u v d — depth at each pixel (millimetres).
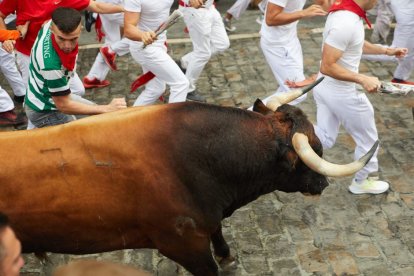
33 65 5199
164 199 4117
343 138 7039
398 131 7133
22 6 6539
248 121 4297
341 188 6215
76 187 4074
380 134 7090
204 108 4223
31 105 5449
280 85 7137
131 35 6430
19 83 7840
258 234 5656
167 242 4340
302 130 4281
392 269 5184
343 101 5645
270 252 5441
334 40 5293
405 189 6168
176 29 10250
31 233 4227
